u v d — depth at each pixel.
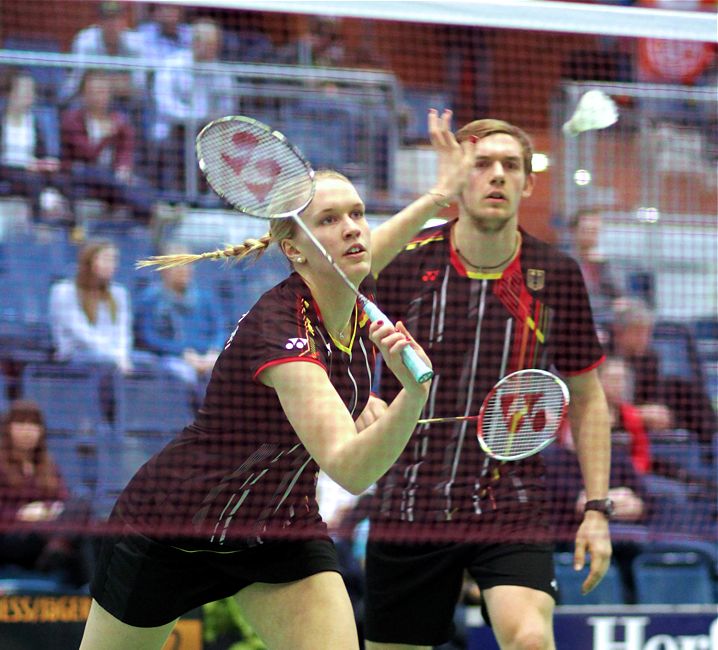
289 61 18.36
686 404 14.45
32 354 14.73
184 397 14.81
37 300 15.48
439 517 9.52
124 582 7.61
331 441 6.43
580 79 17.25
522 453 7.76
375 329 6.25
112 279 15.45
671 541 13.48
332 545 7.74
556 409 7.88
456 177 9.24
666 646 11.57
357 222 7.24
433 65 17.77
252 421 7.29
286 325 6.92
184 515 7.42
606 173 16.56
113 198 16.20
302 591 7.45
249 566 7.54
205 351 15.47
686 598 13.48
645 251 16.53
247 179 7.29
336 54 18.52
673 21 10.63
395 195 16.86
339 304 7.24
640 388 14.44
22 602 10.93
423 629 9.83
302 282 7.22
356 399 7.48
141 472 7.65
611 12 10.50
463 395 9.61
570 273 9.77
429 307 9.66
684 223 16.67
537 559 9.25
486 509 9.46
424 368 6.04
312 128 16.81
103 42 17.00
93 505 13.01
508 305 9.62
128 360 14.89
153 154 16.52
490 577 9.27
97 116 16.44
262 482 7.51
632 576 13.45
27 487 12.20
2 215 15.81
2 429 12.27
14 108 16.11
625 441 13.73
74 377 14.62
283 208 7.18
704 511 13.38
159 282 15.61
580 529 9.46
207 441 7.42
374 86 17.00
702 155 16.86
